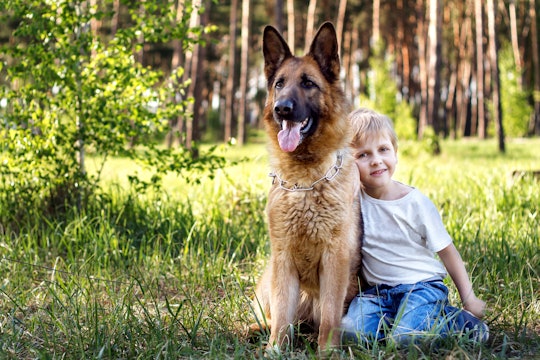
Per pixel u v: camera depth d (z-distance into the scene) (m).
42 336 3.63
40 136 6.35
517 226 5.93
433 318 3.44
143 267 5.36
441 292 3.66
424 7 34.38
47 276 5.02
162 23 6.75
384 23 34.44
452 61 38.66
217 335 3.45
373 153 3.84
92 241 5.43
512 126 31.75
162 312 4.18
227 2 36.31
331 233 3.54
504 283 4.46
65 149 6.50
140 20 6.80
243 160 6.83
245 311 4.07
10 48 6.53
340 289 3.54
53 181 6.45
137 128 6.57
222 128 38.19
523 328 3.62
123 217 6.52
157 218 6.41
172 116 6.88
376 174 3.85
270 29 4.07
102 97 6.46
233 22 30.94
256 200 7.09
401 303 3.58
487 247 5.21
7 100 6.38
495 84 22.91
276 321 3.53
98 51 6.62
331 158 3.61
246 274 5.17
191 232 5.50
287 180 3.63
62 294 4.43
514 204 7.01
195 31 6.91
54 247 5.56
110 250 5.42
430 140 19.00
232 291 4.50
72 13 6.48
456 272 3.75
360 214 3.89
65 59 6.34
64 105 6.41
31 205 6.32
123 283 4.49
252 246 5.98
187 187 9.82
